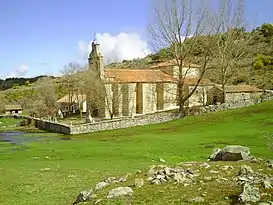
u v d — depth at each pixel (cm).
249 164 1295
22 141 4284
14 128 6619
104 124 4978
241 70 8750
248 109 4984
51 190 1459
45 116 7994
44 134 5244
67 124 5456
